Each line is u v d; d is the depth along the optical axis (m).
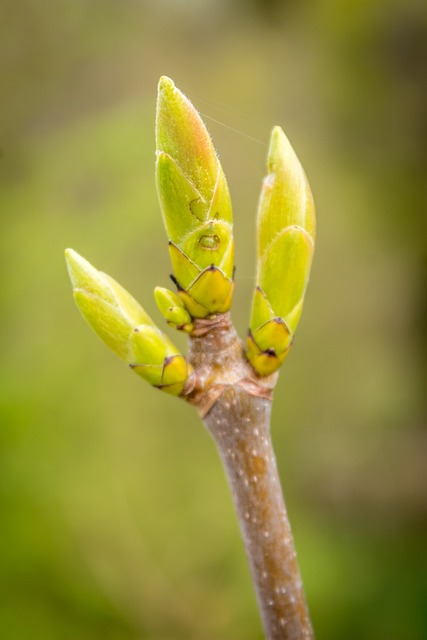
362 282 0.59
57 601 0.35
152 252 0.56
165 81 0.16
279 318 0.17
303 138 0.74
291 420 0.50
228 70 0.79
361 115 0.79
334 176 0.71
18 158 0.70
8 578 0.36
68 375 0.48
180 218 0.17
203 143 0.16
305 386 0.52
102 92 0.74
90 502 0.40
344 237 0.63
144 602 0.36
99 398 0.47
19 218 0.62
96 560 0.37
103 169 0.64
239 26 0.87
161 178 0.16
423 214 0.67
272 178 0.17
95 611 0.35
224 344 0.17
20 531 0.37
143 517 0.40
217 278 0.17
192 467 0.44
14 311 0.55
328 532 0.43
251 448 0.17
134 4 0.82
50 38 0.77
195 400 0.17
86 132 0.69
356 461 0.47
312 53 0.86
